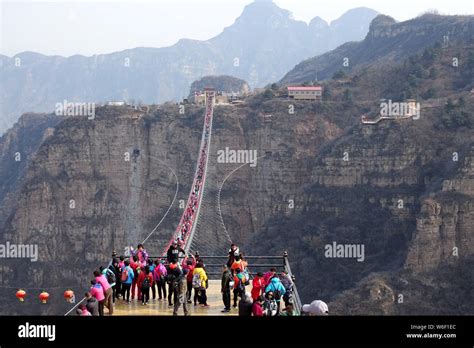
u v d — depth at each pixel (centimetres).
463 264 13488
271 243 17612
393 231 15988
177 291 4138
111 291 4078
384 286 13175
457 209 13850
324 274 15925
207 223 18038
